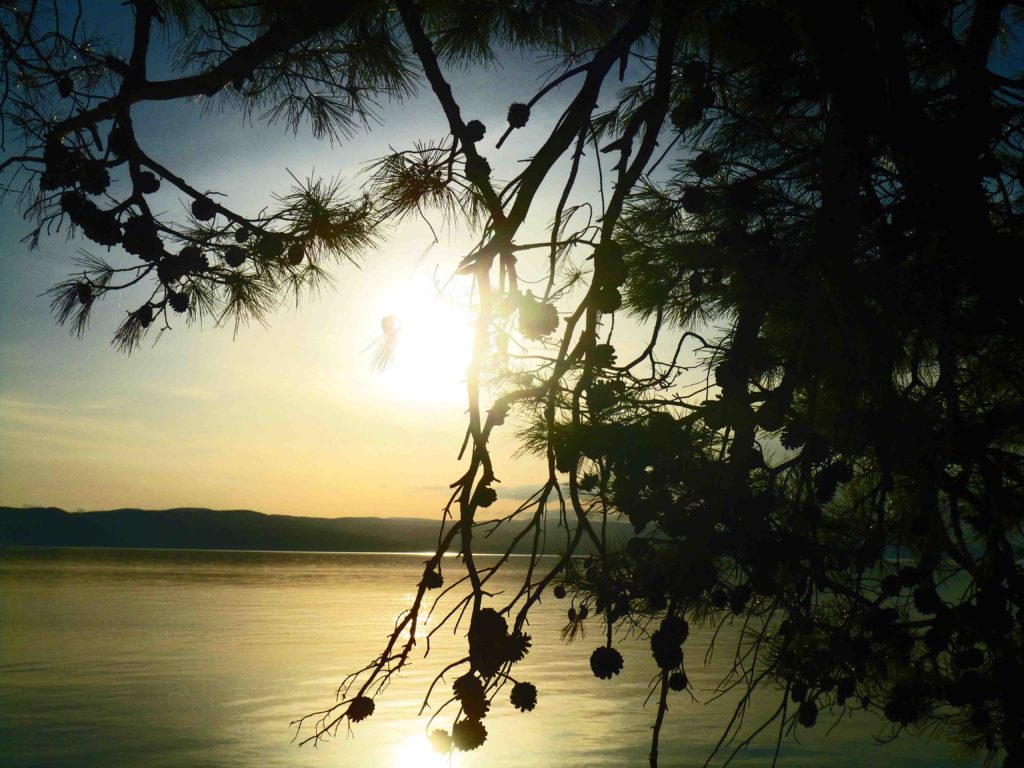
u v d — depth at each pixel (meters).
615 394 1.55
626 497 1.55
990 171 2.06
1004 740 1.83
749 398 1.69
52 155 2.26
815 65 2.08
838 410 1.97
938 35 2.10
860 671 1.90
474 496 1.44
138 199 2.31
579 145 1.72
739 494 1.60
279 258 2.51
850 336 1.82
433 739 1.24
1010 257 1.98
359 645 19.95
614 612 1.52
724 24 2.20
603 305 1.58
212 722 11.02
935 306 1.96
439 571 1.39
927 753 8.88
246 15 3.02
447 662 15.86
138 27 2.40
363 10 2.89
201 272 2.48
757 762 8.64
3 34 2.50
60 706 12.16
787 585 1.79
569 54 3.14
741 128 2.60
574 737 10.16
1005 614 1.79
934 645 1.83
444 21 3.28
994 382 2.25
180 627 24.75
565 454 1.49
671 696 12.88
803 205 2.56
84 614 28.88
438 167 1.96
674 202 2.60
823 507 2.29
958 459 1.93
